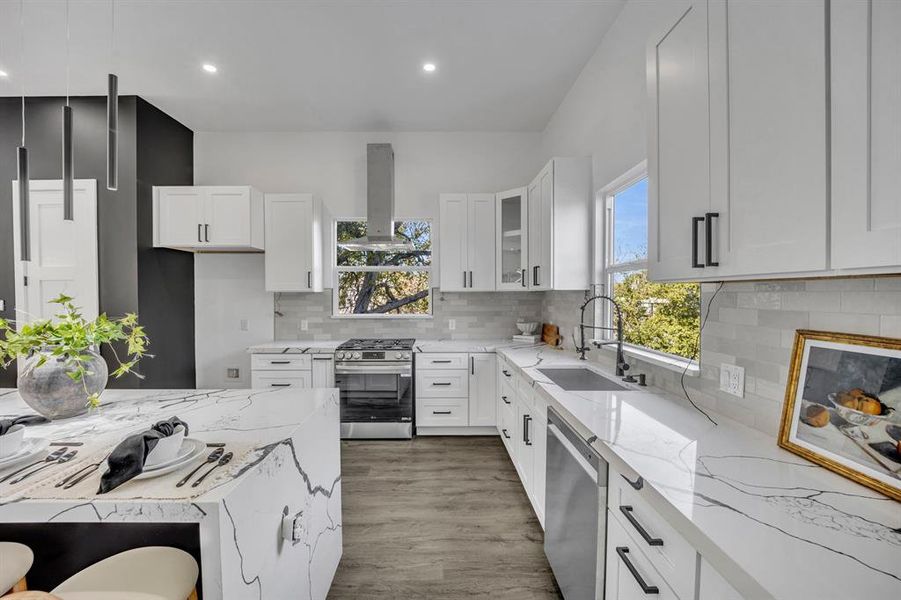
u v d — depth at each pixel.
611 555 1.19
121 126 3.31
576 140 3.11
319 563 1.58
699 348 1.64
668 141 1.35
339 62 2.87
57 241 3.30
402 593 1.76
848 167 0.74
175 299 3.78
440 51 2.74
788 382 1.16
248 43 2.64
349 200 4.15
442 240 3.87
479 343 3.80
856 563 0.67
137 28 2.48
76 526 1.21
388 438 3.57
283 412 1.52
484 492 2.62
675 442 1.21
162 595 0.95
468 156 4.17
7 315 3.31
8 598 0.71
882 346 0.91
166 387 3.66
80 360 1.44
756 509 0.83
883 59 0.68
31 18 2.37
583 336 2.68
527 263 3.47
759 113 0.95
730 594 0.71
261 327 4.11
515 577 1.85
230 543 0.90
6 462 1.02
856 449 0.95
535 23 2.45
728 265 1.06
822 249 0.79
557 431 1.66
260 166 4.12
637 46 2.14
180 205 3.54
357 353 3.54
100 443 1.21
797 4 0.84
